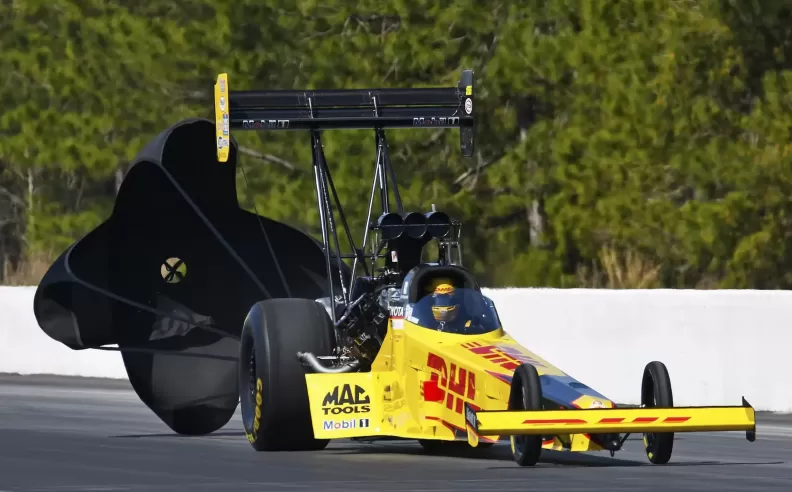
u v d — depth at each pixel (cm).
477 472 3797
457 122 4900
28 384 6800
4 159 11938
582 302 5991
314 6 10956
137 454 4312
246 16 11094
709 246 9588
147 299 5400
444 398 3941
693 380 5741
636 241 9700
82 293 5278
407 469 3881
